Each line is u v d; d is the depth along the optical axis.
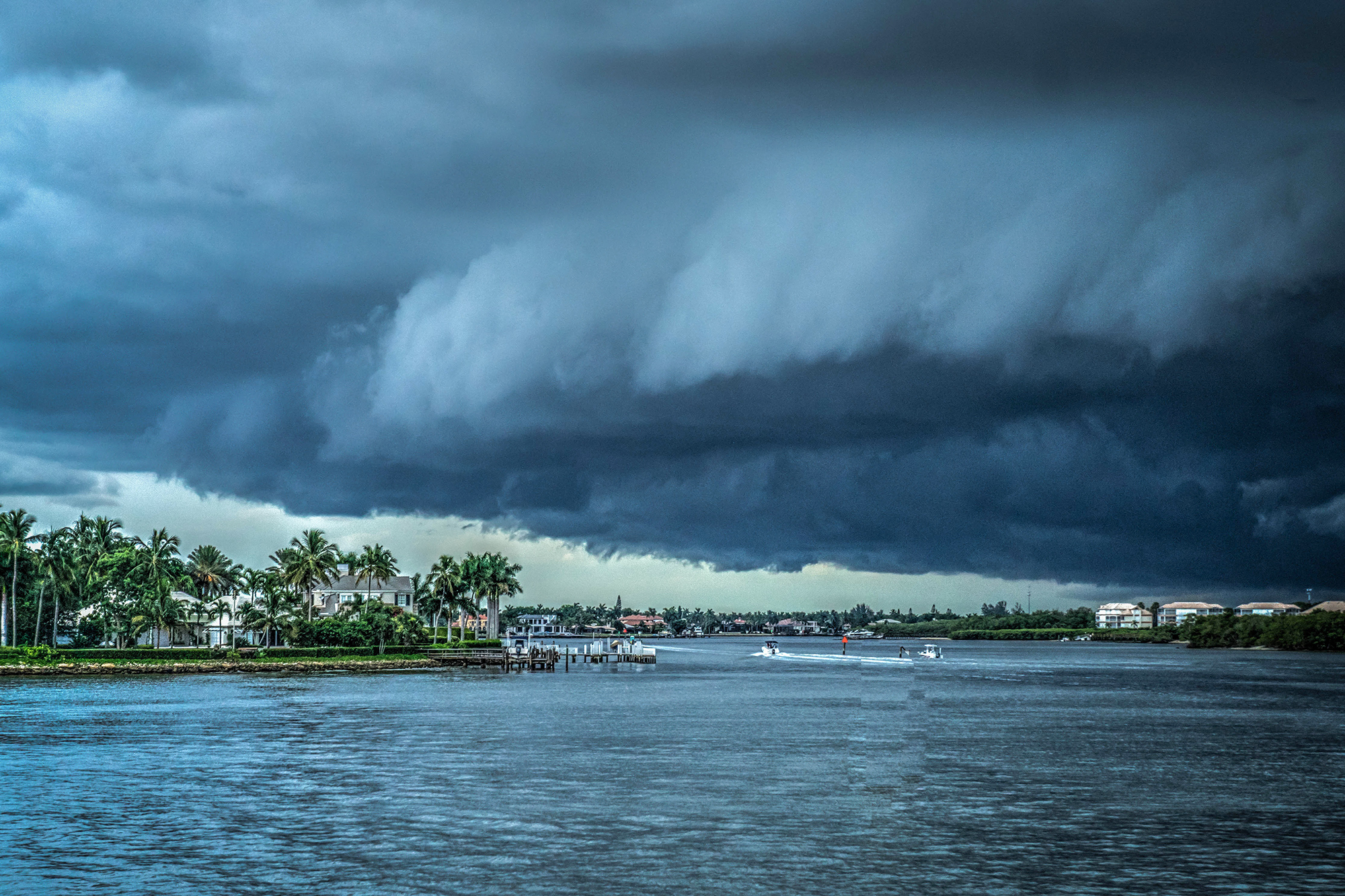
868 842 53.38
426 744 86.50
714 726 101.00
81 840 53.50
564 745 85.94
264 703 121.88
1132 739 93.12
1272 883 46.78
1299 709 123.69
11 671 166.62
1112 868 48.97
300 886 46.03
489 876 47.47
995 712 117.69
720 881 46.75
